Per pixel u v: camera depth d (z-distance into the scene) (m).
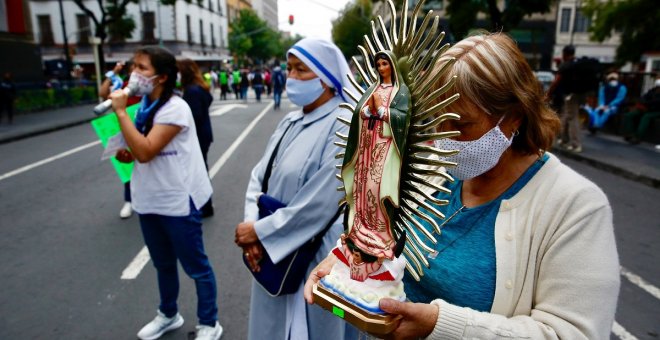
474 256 1.06
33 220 4.89
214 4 48.62
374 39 0.95
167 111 2.30
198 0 24.45
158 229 2.53
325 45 1.80
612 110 10.30
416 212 0.90
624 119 9.71
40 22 36.09
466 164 1.04
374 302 0.93
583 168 7.49
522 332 0.91
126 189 4.91
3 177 6.87
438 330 0.92
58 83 18.55
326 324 1.77
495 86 0.95
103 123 2.53
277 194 1.84
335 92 1.90
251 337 1.94
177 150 2.37
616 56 13.52
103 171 7.26
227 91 27.97
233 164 7.67
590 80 7.99
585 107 10.99
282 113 16.77
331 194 1.67
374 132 0.87
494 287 1.03
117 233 4.49
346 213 0.99
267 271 1.75
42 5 35.78
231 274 3.61
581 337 0.89
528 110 0.99
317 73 1.78
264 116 15.70
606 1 13.02
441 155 0.85
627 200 5.65
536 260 0.99
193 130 2.48
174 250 2.61
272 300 1.86
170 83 2.36
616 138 9.95
